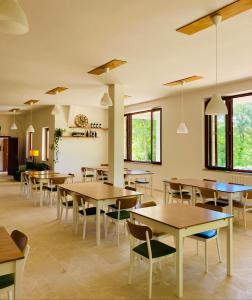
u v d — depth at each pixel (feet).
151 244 9.49
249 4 9.37
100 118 35.70
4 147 47.91
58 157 33.04
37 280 9.62
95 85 21.88
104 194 14.12
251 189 15.69
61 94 25.68
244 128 21.03
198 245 12.75
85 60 15.42
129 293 8.79
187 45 13.17
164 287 9.16
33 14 9.98
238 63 16.06
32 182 23.72
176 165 26.37
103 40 12.50
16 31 6.70
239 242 13.53
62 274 10.09
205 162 23.61
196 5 9.42
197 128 24.09
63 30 11.39
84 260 11.33
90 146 35.14
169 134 27.20
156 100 28.73
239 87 20.54
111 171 21.86
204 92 23.34
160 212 10.39
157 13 9.96
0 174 44.16
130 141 33.45
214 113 12.02
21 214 18.70
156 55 14.55
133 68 17.01
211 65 16.40
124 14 10.03
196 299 8.45
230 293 8.80
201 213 10.24
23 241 7.22
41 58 15.07
